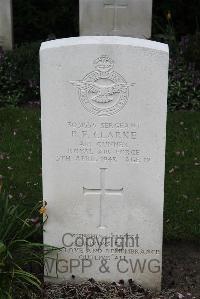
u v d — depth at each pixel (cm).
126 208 229
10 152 343
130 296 231
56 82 216
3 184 306
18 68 452
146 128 220
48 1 584
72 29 591
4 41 495
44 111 219
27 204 264
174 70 434
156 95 216
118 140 221
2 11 487
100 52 212
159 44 215
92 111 219
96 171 225
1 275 220
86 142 222
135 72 214
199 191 305
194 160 335
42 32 589
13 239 227
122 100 217
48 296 228
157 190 226
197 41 449
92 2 468
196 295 236
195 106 420
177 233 272
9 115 392
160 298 232
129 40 213
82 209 229
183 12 576
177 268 255
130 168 224
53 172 226
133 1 467
